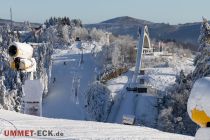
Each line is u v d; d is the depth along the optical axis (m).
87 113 92.19
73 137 10.50
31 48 13.55
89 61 136.50
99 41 173.25
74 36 172.75
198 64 51.06
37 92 14.48
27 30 138.75
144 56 118.31
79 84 117.06
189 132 52.88
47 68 121.31
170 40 182.25
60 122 12.70
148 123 71.00
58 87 116.62
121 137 10.77
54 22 180.38
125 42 136.00
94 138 10.46
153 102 76.38
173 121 55.25
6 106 41.59
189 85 56.44
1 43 88.00
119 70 110.75
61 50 153.12
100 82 96.56
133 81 96.62
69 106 102.50
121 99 87.56
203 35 52.50
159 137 11.19
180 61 121.94
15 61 13.20
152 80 95.44
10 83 74.56
